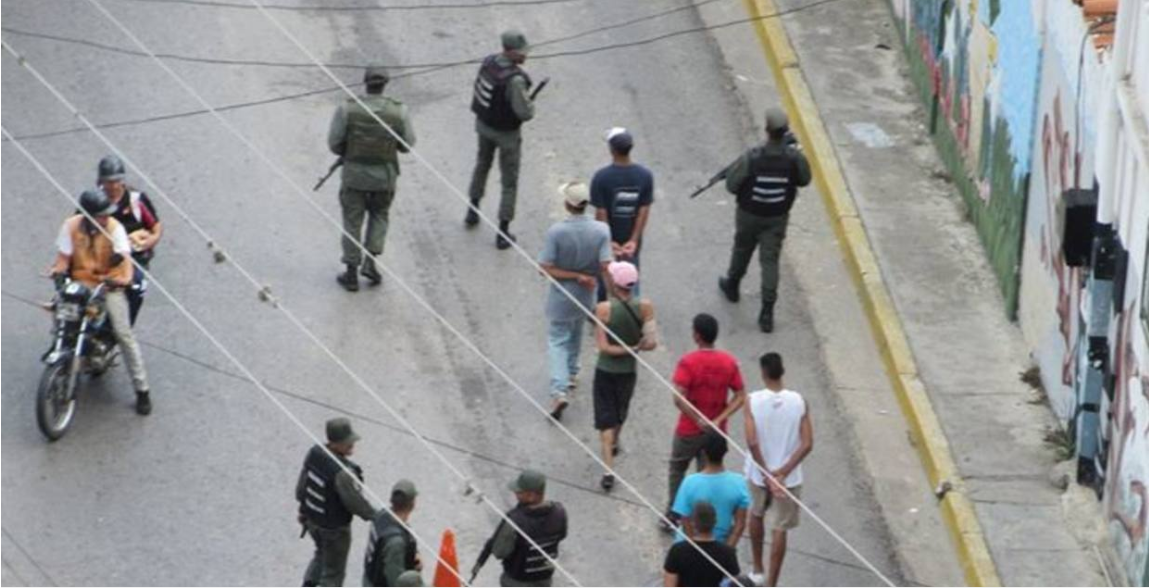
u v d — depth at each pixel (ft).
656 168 212.23
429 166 195.00
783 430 165.78
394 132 190.08
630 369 174.91
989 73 199.41
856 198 208.54
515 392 186.29
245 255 197.88
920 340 192.85
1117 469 170.60
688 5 233.96
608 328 174.29
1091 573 171.12
